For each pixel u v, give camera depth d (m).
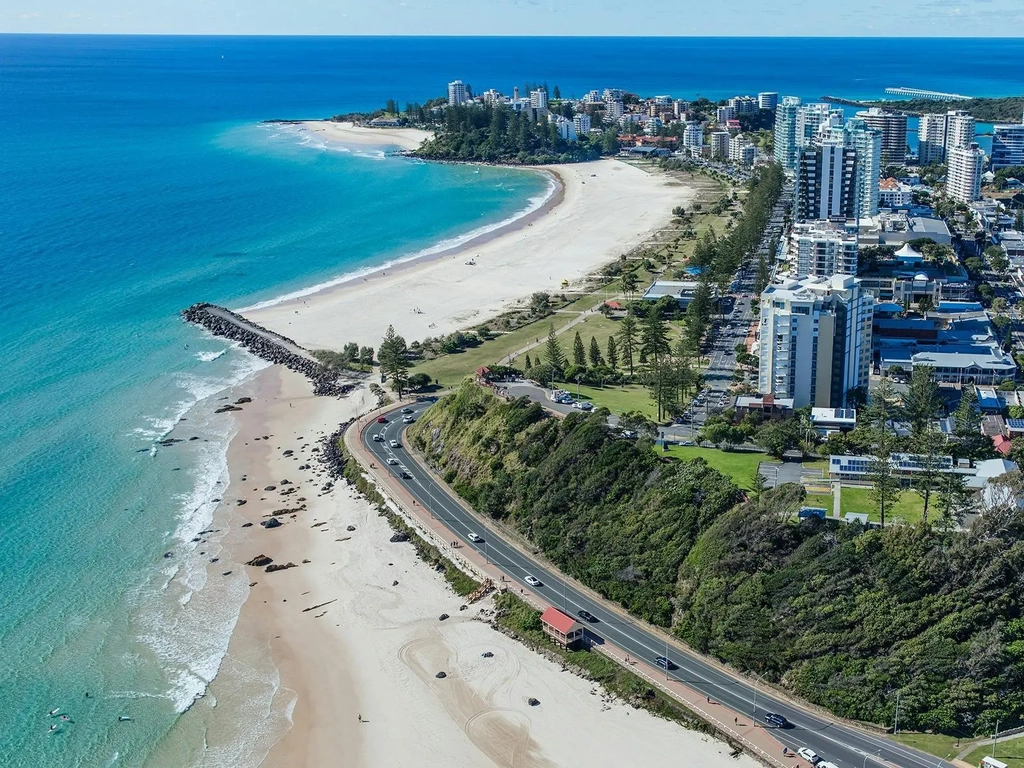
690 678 147.62
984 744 130.00
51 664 157.25
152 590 178.38
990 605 142.38
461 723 143.25
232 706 148.62
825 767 126.69
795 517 168.50
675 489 178.62
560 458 198.88
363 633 166.25
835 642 143.50
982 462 195.88
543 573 179.00
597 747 136.62
